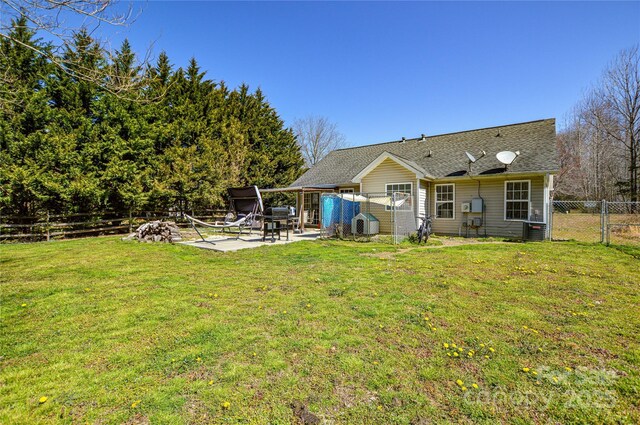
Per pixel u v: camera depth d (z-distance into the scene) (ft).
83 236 46.39
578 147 103.30
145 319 12.51
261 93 101.60
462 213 44.50
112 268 21.98
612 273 19.98
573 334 11.12
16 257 26.40
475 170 43.11
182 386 8.02
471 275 19.65
